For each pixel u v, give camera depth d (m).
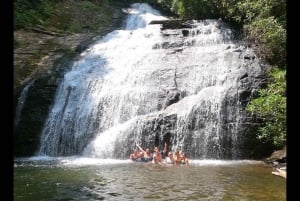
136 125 18.92
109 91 21.59
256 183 12.12
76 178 12.90
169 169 14.92
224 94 19.20
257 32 21.69
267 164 16.48
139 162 17.16
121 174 13.70
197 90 20.86
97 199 9.98
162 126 18.70
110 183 12.05
